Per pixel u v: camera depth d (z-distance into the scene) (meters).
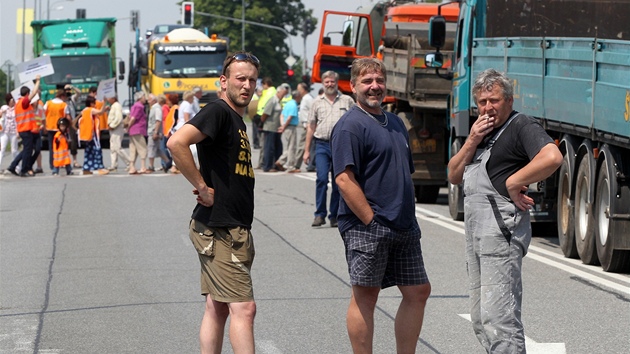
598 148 24.02
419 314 14.31
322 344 16.66
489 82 13.36
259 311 19.33
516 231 13.33
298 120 54.75
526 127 13.26
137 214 35.97
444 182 39.34
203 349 14.02
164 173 55.81
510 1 32.44
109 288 22.05
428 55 36.53
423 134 39.16
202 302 20.38
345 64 53.84
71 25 90.19
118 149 57.19
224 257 13.60
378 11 53.03
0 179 52.91
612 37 32.34
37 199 41.75
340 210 14.31
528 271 23.48
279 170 55.00
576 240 25.08
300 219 33.72
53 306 20.25
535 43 27.03
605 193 23.41
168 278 23.22
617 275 23.02
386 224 13.97
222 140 13.65
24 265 25.45
